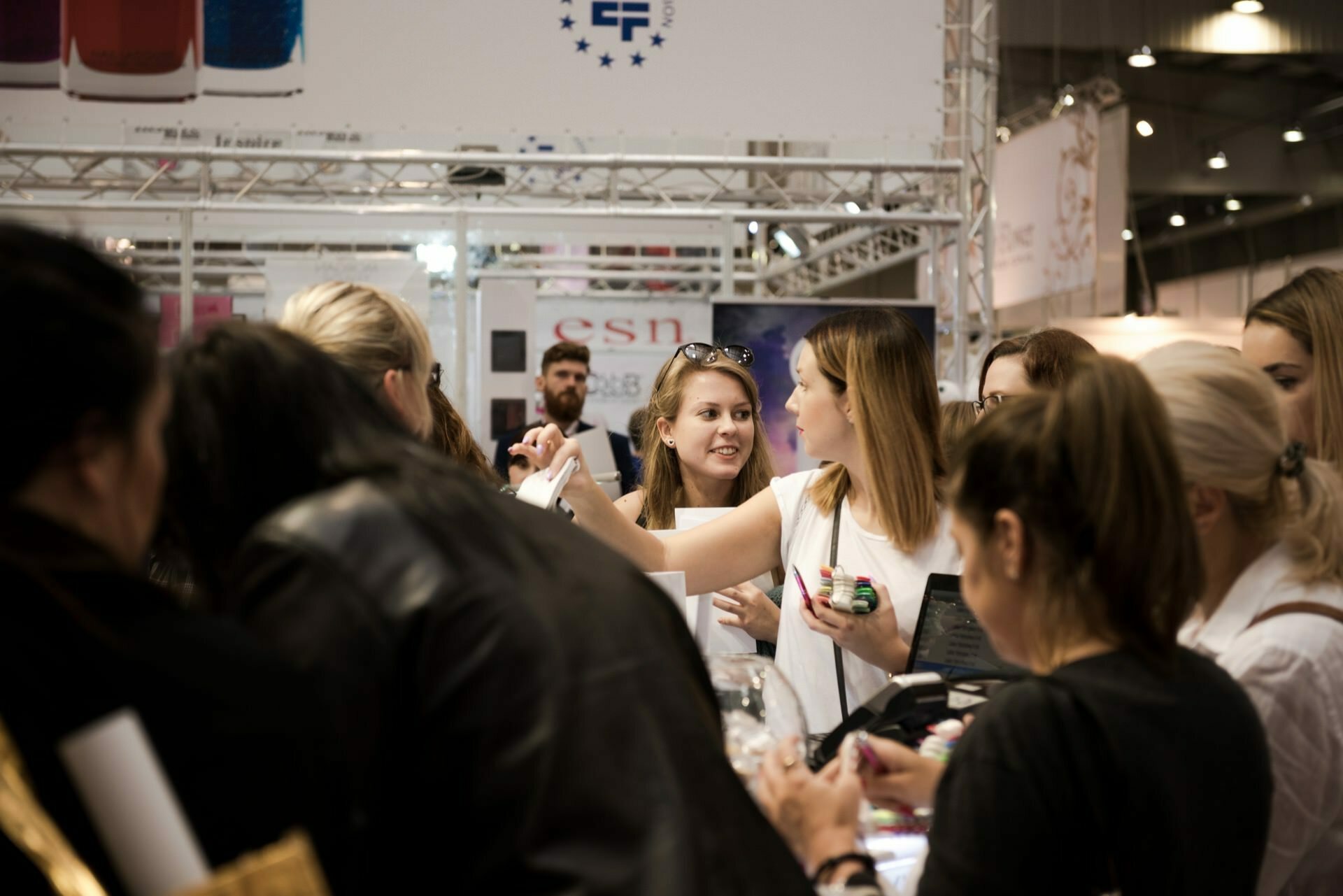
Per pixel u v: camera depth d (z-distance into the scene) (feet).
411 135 23.57
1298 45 44.16
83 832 2.35
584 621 3.21
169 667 2.51
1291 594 4.91
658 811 2.99
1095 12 43.91
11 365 2.40
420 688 3.03
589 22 21.18
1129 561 3.95
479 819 2.96
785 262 37.91
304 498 3.35
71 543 2.54
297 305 4.98
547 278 28.32
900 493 7.30
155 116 20.80
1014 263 28.17
